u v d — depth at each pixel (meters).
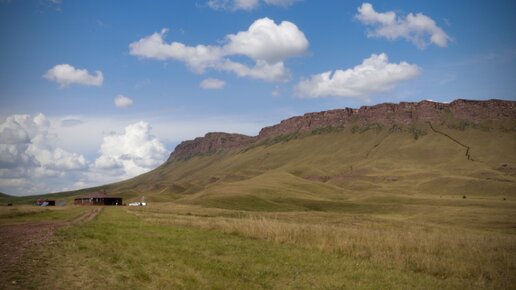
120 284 17.67
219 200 157.75
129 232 38.47
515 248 32.25
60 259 22.62
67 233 35.88
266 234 37.00
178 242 32.22
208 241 33.47
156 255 25.39
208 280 19.81
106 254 24.80
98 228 41.91
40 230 38.69
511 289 21.38
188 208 110.88
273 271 22.81
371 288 20.08
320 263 25.55
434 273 24.28
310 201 164.00
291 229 37.12
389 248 30.19
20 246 27.30
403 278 22.44
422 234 38.03
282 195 182.62
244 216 82.25
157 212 88.31
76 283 17.31
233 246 31.22
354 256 28.45
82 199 183.88
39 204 177.12
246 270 22.75
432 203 162.38
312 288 19.78
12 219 57.19
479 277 23.05
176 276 20.08
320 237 34.12
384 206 144.12
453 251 29.55
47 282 17.17
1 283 16.56
